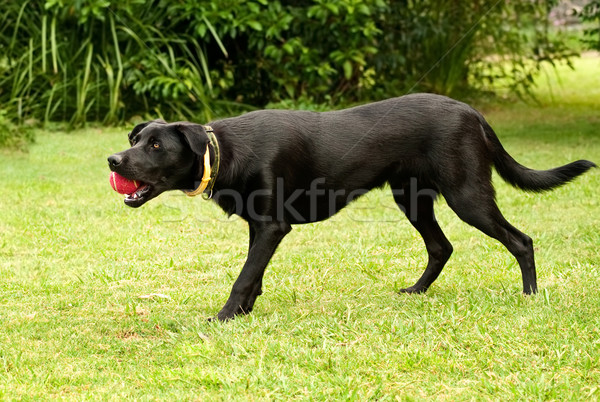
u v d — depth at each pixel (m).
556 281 6.60
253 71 15.76
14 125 13.71
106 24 14.92
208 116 14.55
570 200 9.50
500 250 7.67
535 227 8.41
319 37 15.36
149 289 6.80
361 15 14.88
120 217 9.16
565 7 21.44
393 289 6.71
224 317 5.83
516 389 4.52
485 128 6.30
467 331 5.46
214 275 7.16
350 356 5.08
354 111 6.16
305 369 4.94
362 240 8.21
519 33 18.09
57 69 14.43
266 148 5.81
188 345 5.27
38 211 9.32
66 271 7.30
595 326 5.43
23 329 5.75
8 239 8.27
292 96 15.15
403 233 8.40
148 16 15.18
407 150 6.11
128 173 5.53
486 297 6.23
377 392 4.55
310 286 6.79
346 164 6.01
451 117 6.09
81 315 6.14
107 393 4.62
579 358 4.93
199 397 4.55
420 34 16.12
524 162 11.47
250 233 6.36
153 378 4.79
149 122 5.86
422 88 16.89
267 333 5.60
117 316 6.09
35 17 15.27
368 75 16.70
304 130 5.95
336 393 4.57
